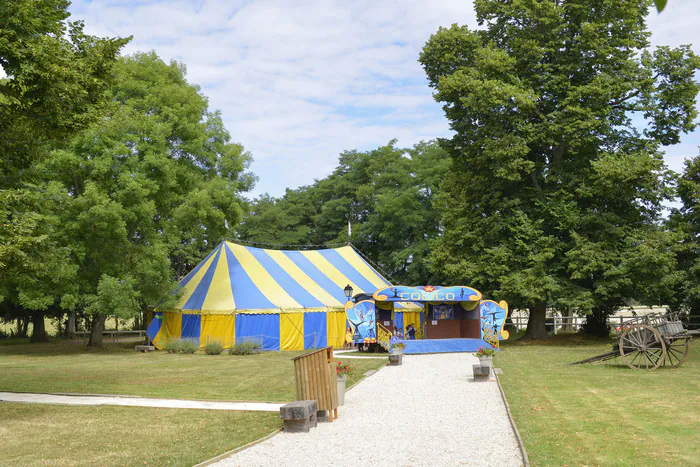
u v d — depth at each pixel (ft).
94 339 110.42
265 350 98.22
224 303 100.17
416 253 157.38
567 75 106.32
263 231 191.72
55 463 25.62
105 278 91.76
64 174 97.66
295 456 26.71
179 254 149.18
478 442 28.71
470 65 110.93
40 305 89.35
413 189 158.10
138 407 40.57
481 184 110.01
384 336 92.79
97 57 45.62
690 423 32.24
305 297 105.19
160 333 106.11
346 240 176.76
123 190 95.71
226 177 123.65
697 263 105.09
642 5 105.50
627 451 25.96
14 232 38.96
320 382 35.22
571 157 110.01
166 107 110.93
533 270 98.58
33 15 42.04
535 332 113.39
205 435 31.27
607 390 45.37
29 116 41.68
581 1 104.53
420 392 46.96
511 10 107.45
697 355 74.38
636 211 105.40
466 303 98.73
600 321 121.80
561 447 26.91
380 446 28.35
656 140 104.06
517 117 102.99
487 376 52.85
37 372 64.64
